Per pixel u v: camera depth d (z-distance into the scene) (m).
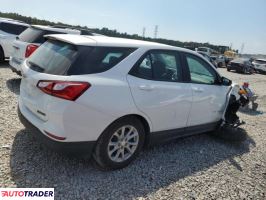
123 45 3.58
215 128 5.35
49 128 3.05
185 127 4.45
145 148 4.43
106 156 3.42
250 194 3.64
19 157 3.58
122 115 3.38
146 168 3.82
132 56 3.58
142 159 4.06
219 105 5.08
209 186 3.65
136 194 3.21
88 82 3.07
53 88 2.99
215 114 5.07
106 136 3.34
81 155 3.25
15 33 10.41
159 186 3.44
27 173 3.27
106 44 3.42
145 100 3.59
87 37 3.61
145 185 3.41
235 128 5.49
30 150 3.79
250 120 7.43
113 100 3.25
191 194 3.39
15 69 7.47
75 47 3.28
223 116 5.33
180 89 4.11
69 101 2.96
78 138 3.12
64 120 2.98
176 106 4.08
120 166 3.63
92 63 3.22
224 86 5.23
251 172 4.27
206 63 4.88
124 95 3.35
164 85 3.86
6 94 6.30
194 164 4.20
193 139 5.26
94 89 3.10
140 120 3.71
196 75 4.61
